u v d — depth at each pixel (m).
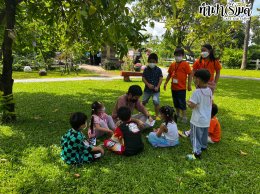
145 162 4.25
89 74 18.77
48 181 3.60
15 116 6.16
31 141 4.95
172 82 6.39
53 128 5.70
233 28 13.59
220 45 14.60
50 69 21.64
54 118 6.51
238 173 4.02
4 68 5.76
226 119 6.92
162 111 4.88
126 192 3.43
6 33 5.65
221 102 9.24
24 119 6.34
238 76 19.56
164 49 15.02
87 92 10.39
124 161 4.25
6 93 5.82
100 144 4.91
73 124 4.11
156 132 4.99
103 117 5.17
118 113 4.59
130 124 4.59
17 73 18.14
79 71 20.89
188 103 4.37
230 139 5.43
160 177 3.80
